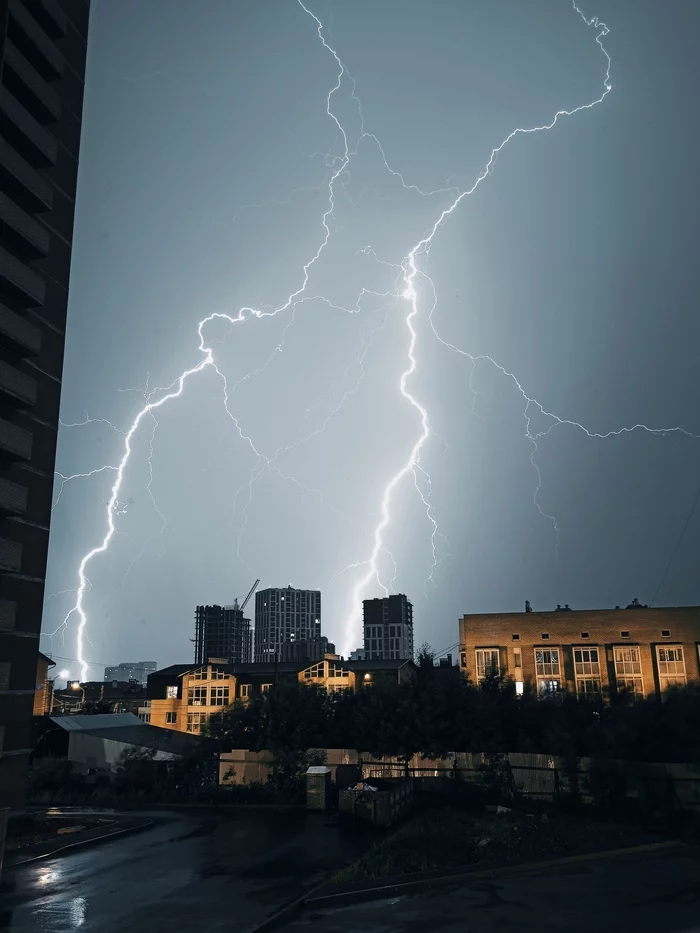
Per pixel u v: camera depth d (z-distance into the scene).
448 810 22.98
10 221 21.47
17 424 22.00
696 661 60.62
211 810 25.47
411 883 14.86
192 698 67.50
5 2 22.30
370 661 67.12
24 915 13.51
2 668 20.38
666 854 16.80
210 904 14.05
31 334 21.86
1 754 19.44
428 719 27.80
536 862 15.97
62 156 25.38
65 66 25.89
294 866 17.08
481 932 12.04
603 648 62.28
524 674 62.88
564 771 23.66
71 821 22.84
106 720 47.56
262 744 29.27
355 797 22.42
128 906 13.98
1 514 20.94
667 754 22.11
